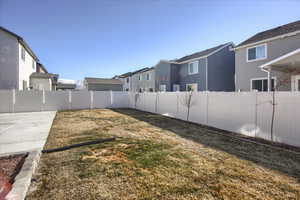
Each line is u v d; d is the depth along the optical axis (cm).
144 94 1355
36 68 2152
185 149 435
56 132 605
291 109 472
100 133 593
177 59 2292
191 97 859
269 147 460
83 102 1451
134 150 419
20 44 1398
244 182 273
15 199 203
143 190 246
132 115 1083
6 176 267
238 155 398
